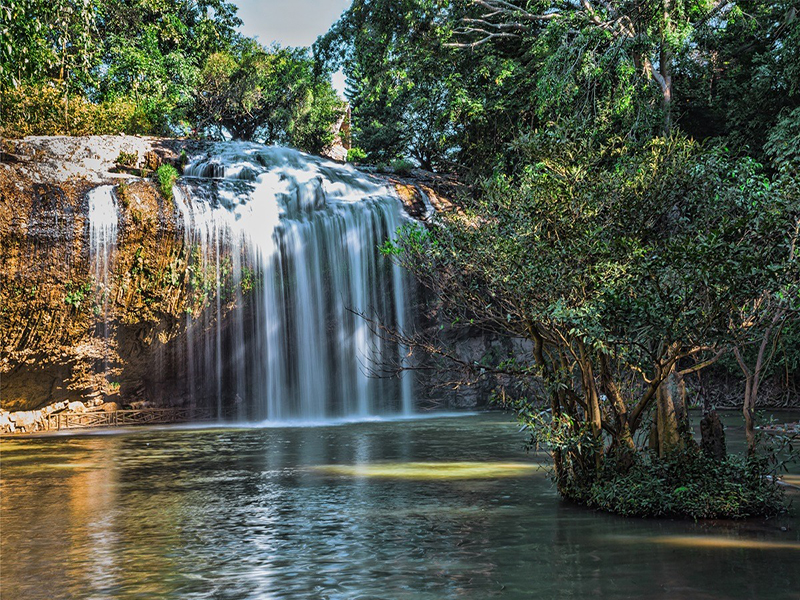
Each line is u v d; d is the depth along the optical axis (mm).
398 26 36969
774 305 9422
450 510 10477
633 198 10000
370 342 34344
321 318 33188
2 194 26391
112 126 38875
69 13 25547
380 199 35125
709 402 10992
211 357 31953
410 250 11805
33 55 25344
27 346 27688
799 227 9141
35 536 9234
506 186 10695
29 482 14070
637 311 8766
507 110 36938
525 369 10797
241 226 31094
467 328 35062
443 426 26578
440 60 38469
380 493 12039
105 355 29469
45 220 26969
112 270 28328
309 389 32844
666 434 10219
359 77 39500
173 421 31609
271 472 14938
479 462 15984
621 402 10336
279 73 58000
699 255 8578
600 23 31766
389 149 52281
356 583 6988
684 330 8867
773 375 30797
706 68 36719
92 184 28688
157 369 31250
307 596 6609
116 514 10648
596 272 9359
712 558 7621
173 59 49344
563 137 10828
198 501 11633
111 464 16922
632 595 6461
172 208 29188
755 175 10195
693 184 10086
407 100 43781
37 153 30188
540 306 9781
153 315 29609
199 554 8203
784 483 11938
